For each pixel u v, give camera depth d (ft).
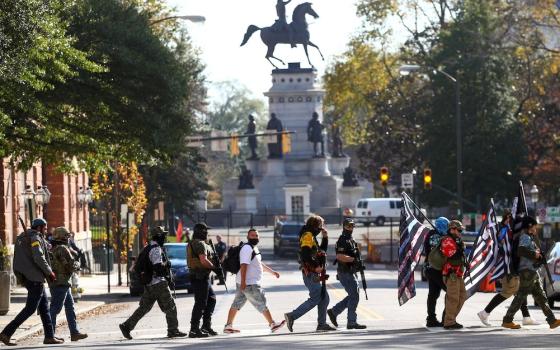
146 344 140.87
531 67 562.25
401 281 165.07
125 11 252.83
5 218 300.61
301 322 181.57
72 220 397.80
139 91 250.78
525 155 513.04
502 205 526.98
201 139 444.55
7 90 204.44
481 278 162.20
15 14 185.68
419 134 592.60
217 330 168.96
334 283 315.37
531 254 153.17
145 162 267.39
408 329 155.84
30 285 149.59
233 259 156.97
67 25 222.48
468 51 518.78
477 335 142.31
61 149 243.60
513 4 536.83
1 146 227.40
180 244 307.78
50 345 147.43
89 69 215.92
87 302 256.93
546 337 137.08
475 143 507.30
